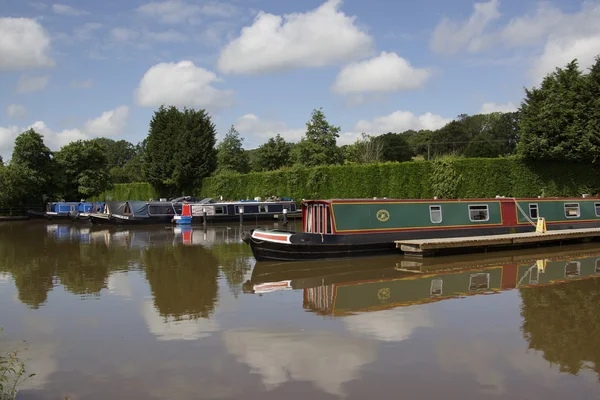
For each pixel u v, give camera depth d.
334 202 18.64
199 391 7.32
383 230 19.27
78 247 23.94
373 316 10.97
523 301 12.14
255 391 7.29
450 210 21.00
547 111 30.30
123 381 7.70
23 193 48.66
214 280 15.17
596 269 16.33
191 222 36.28
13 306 12.29
